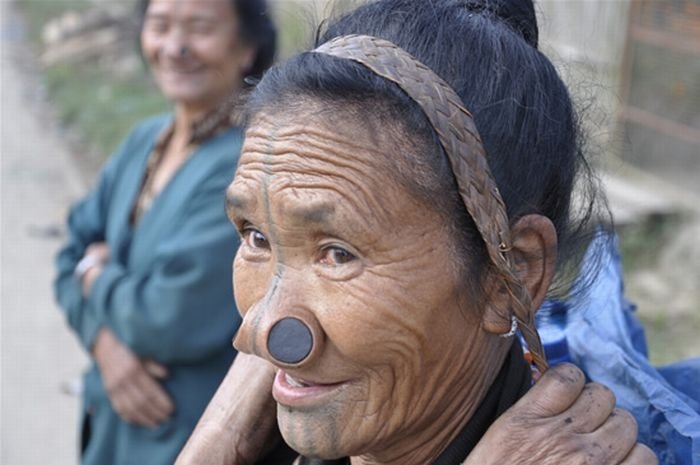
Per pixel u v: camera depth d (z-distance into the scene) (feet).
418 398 3.14
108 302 7.72
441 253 2.99
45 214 20.62
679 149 15.88
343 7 3.57
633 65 16.03
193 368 7.60
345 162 2.93
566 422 3.17
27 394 14.32
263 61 8.32
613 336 4.12
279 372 3.21
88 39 30.35
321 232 2.97
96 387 8.20
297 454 4.02
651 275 14.26
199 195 7.45
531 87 3.15
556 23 16.67
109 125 24.09
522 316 3.04
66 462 12.84
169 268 7.40
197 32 7.96
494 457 3.12
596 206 3.69
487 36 3.13
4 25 34.73
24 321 16.34
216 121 7.67
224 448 3.89
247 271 3.16
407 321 3.00
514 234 3.12
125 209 8.27
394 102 2.92
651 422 3.81
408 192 2.93
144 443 7.85
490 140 3.05
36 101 27.48
